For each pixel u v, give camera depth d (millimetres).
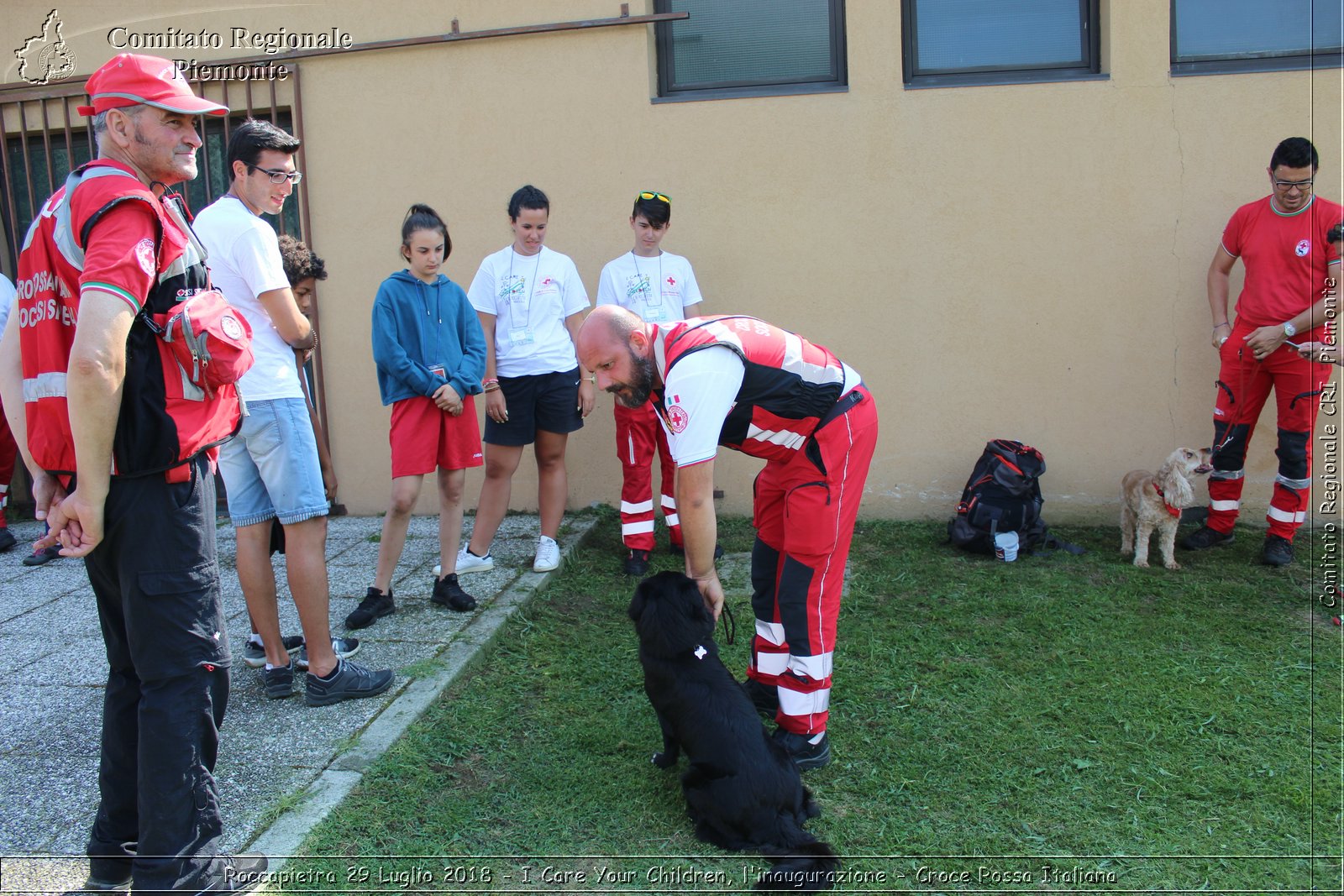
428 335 3863
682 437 2459
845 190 5055
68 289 2053
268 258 2943
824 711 2863
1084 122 4863
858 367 5168
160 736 2141
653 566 4660
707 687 2586
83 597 4426
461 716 3174
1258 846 2527
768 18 5125
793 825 2488
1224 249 4637
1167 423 5004
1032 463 4699
